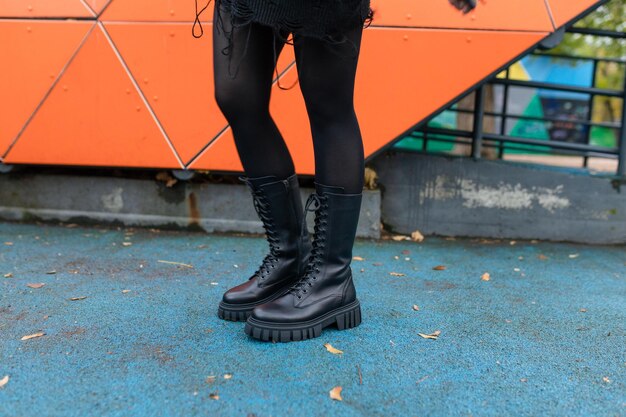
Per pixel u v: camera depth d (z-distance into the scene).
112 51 2.37
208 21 2.30
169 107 2.38
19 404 1.01
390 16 2.18
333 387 1.10
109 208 2.61
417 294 1.74
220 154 2.39
